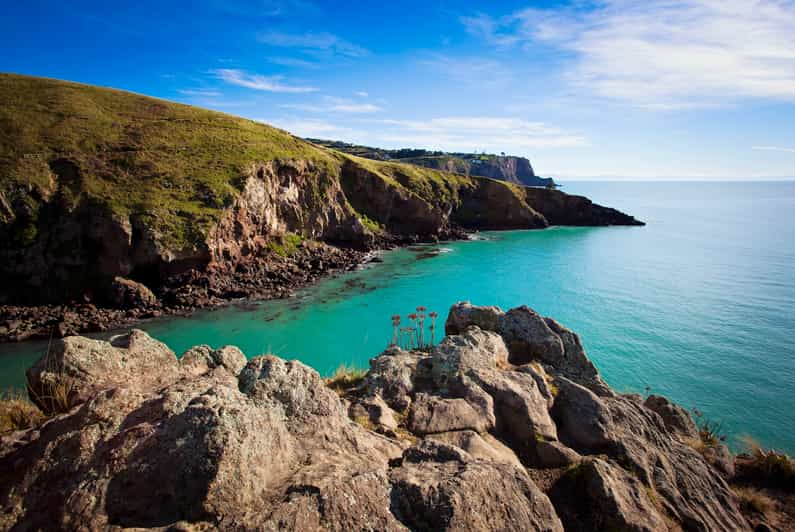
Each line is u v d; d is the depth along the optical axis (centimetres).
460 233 9231
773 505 877
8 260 4206
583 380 1178
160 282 4562
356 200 8462
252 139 6938
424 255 7275
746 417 2392
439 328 3869
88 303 4153
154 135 6103
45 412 693
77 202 4572
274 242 6238
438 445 623
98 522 428
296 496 459
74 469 476
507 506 533
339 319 4088
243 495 454
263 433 523
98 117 6188
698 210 17988
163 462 466
